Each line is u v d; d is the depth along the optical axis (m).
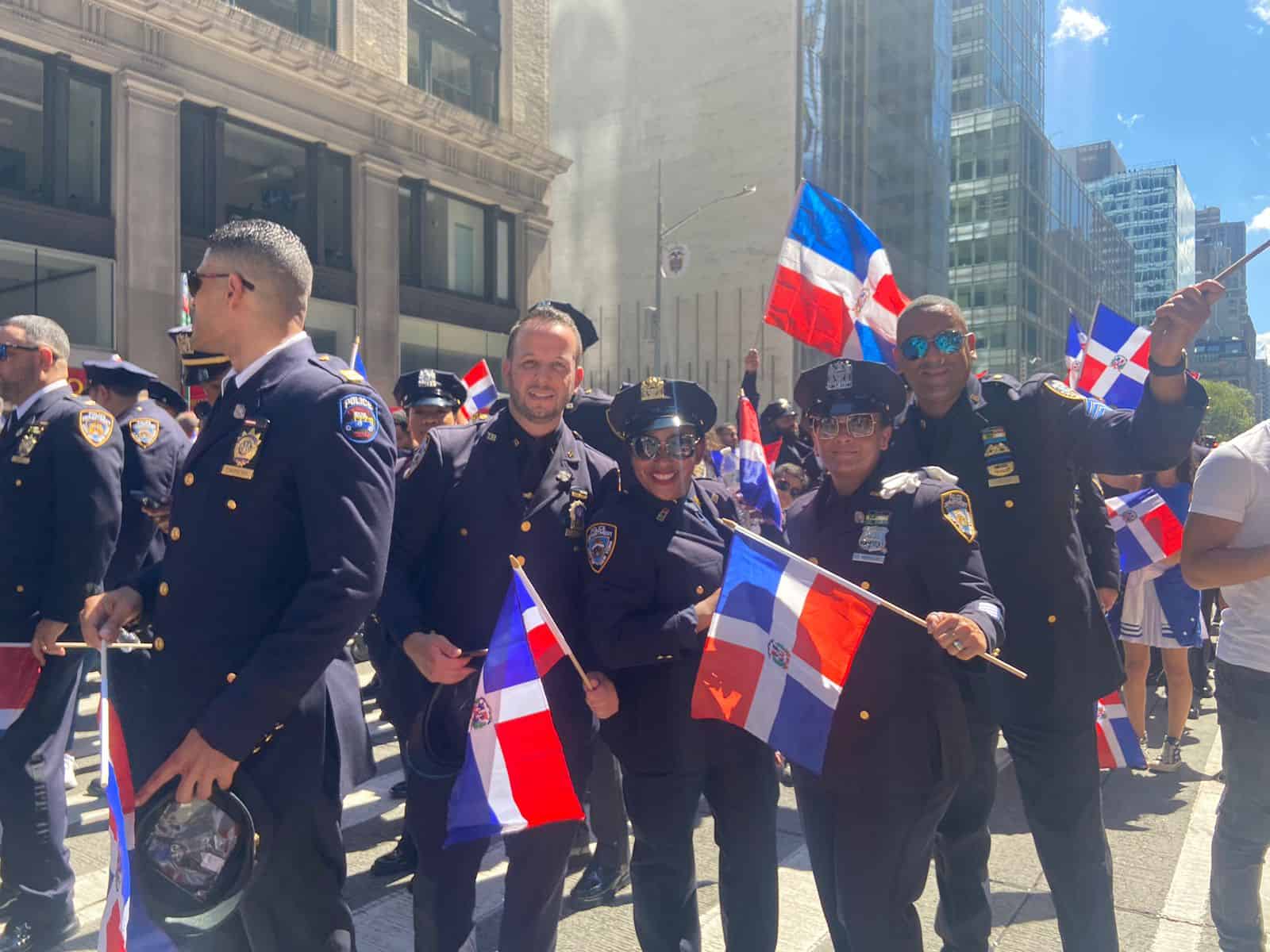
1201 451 6.10
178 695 2.09
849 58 36.09
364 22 18.52
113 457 3.47
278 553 2.12
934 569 2.36
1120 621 5.77
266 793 2.08
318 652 1.99
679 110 34.97
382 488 2.14
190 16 15.14
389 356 19.31
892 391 2.57
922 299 2.91
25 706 3.26
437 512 2.78
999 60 65.75
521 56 22.88
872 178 37.66
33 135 13.95
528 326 2.76
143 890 1.97
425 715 2.66
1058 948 3.30
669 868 2.68
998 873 3.99
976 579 2.34
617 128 36.38
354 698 2.40
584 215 37.06
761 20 33.38
